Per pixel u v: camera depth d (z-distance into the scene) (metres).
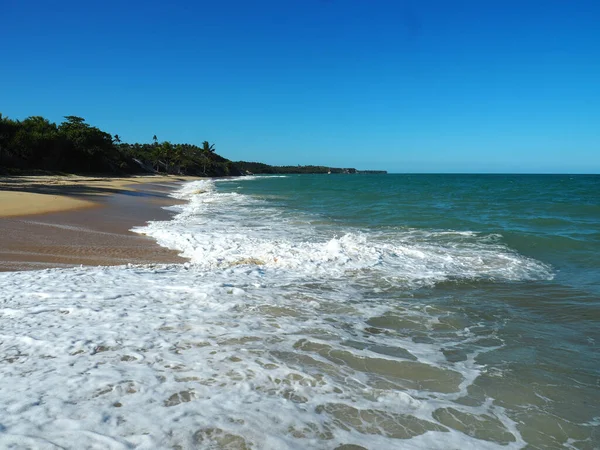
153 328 5.26
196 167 135.38
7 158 62.81
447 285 7.97
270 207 24.17
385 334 5.46
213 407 3.45
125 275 8.06
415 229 15.17
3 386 3.67
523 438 3.32
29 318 5.52
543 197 33.72
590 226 15.69
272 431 3.17
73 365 4.14
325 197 33.69
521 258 10.40
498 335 5.52
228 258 9.78
